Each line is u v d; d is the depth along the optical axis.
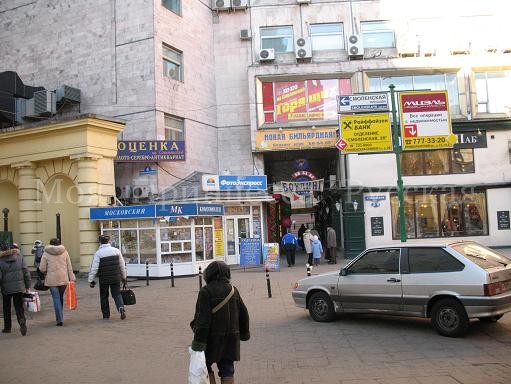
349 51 26.09
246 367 6.95
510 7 26.45
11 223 23.56
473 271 7.98
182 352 7.91
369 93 16.66
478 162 23.86
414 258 8.73
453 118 24.33
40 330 9.94
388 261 9.02
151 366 7.15
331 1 27.56
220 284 5.04
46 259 10.45
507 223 23.62
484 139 23.97
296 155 28.02
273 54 26.45
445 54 26.27
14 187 23.64
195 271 19.66
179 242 19.55
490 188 23.80
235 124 27.14
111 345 8.52
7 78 24.52
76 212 21.72
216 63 27.58
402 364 6.70
